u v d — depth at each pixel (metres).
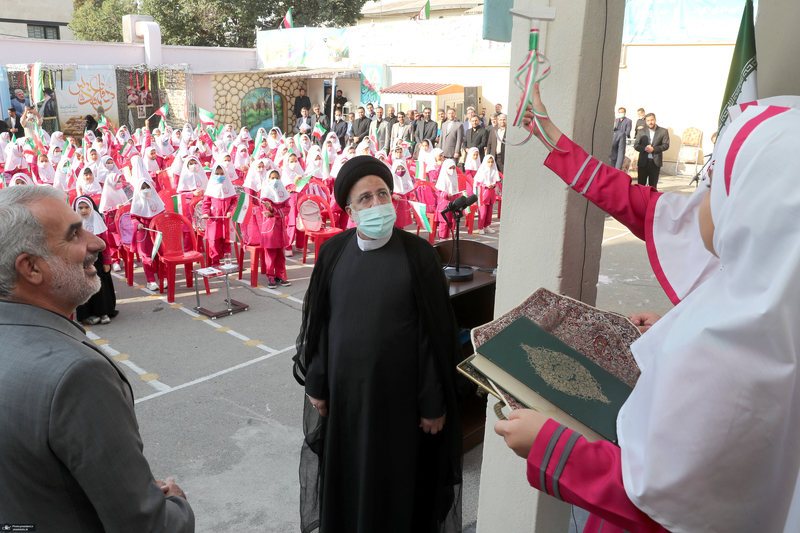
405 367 2.34
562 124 2.01
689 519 0.87
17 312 1.35
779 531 0.87
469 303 4.11
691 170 15.03
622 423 1.02
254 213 7.53
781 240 0.81
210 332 6.14
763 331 0.80
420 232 11.12
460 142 14.84
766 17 2.41
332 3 28.34
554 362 1.32
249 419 4.39
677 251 1.62
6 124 18.95
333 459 2.43
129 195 9.02
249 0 28.33
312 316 2.49
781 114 0.89
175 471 3.75
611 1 1.98
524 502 2.29
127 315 6.66
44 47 20.56
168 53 22.94
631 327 1.50
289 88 24.73
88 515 1.36
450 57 18.98
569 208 2.06
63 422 1.26
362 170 2.31
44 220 1.38
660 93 15.34
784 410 0.82
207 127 18.27
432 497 2.57
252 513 3.36
